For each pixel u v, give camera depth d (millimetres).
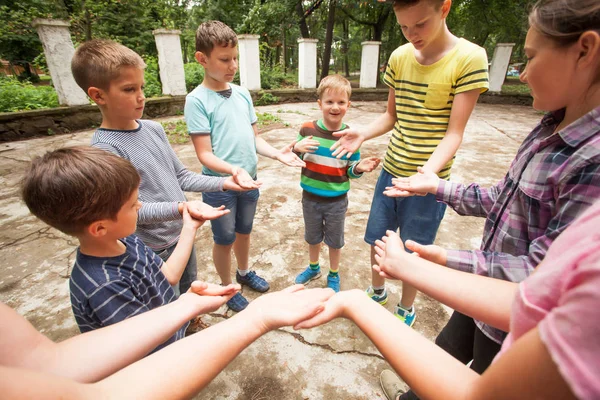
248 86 8695
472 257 746
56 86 5801
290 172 3795
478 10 10414
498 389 332
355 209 2922
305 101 9477
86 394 407
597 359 245
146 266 948
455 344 1093
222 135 1573
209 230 2555
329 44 10344
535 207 733
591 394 243
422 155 1437
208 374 515
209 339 551
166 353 514
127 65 1099
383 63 13422
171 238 1322
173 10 12141
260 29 11156
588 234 313
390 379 1335
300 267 2129
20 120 5324
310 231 1849
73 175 717
